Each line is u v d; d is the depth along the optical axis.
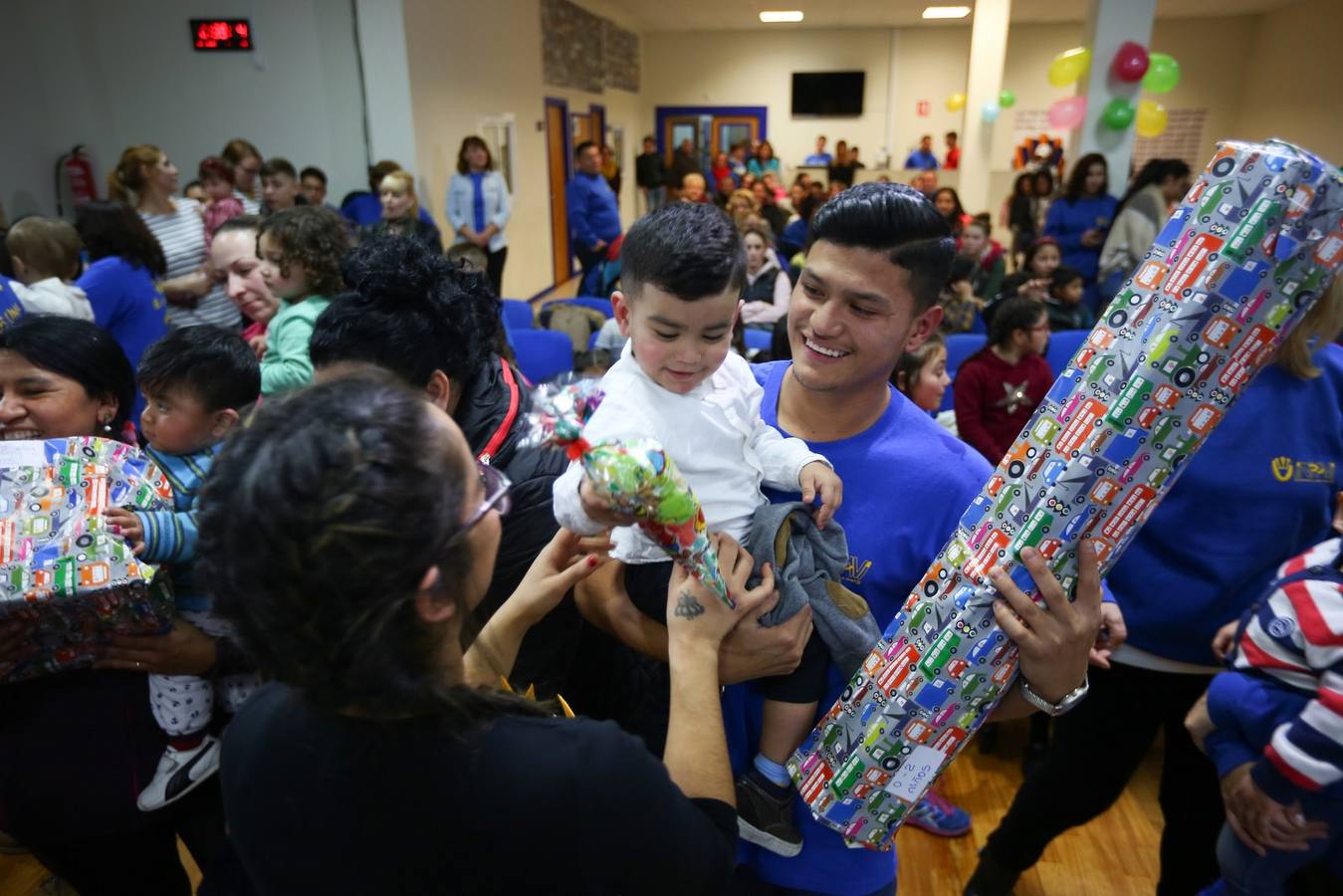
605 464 0.68
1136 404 0.66
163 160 3.48
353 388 0.54
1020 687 0.85
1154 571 1.45
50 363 1.21
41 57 5.59
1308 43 9.73
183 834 1.44
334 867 0.57
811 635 0.91
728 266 0.81
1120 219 5.02
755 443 0.96
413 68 5.80
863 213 0.81
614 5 10.31
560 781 0.55
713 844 0.64
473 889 0.56
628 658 1.12
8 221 5.45
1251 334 0.63
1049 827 1.63
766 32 12.51
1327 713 1.04
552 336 3.13
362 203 5.42
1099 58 5.97
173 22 5.69
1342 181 0.60
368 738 0.54
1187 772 1.57
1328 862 1.14
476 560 0.56
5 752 1.18
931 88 12.29
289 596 0.49
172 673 1.19
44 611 1.06
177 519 1.13
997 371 2.71
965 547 0.77
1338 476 1.36
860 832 0.86
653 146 11.52
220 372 1.31
